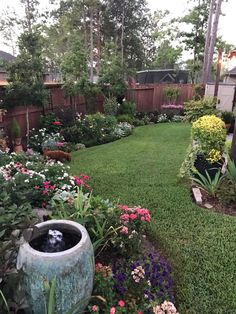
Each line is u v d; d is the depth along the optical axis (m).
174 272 2.47
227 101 11.38
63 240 1.90
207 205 3.84
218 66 9.73
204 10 20.44
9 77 6.48
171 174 5.12
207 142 4.62
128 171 5.32
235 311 2.07
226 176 4.11
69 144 7.47
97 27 26.44
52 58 26.89
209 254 2.73
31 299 1.64
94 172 5.28
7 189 2.87
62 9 25.81
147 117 12.66
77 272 1.63
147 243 2.96
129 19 27.81
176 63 26.45
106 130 8.88
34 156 5.34
